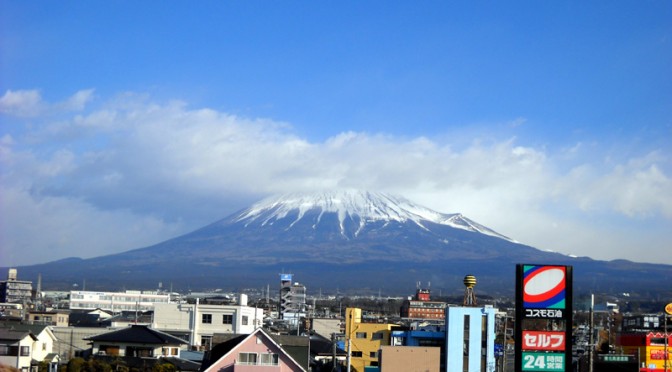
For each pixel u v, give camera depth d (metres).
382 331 98.62
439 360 79.75
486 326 86.50
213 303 130.88
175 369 78.81
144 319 126.50
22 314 137.75
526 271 52.09
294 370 66.19
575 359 89.25
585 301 171.38
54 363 84.69
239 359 66.19
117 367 80.44
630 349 92.88
